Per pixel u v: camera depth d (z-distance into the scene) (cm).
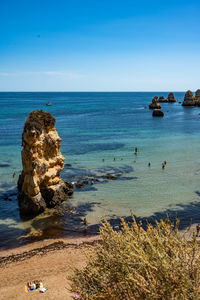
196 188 3388
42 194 2820
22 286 1656
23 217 2647
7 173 4019
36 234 2333
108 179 3716
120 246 853
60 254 2023
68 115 13375
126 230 914
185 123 10394
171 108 17700
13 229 2409
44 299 1517
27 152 2653
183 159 4809
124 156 5056
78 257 1969
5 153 5375
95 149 5728
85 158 4903
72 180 3653
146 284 738
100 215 2678
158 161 4675
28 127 2639
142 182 3597
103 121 11006
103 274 841
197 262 738
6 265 1894
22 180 3170
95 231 2377
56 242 2202
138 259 797
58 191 2941
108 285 815
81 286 890
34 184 2634
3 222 2534
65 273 1780
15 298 1541
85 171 4081
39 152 2741
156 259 778
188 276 718
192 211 2758
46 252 2058
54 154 2988
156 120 11388
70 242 2200
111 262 845
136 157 4975
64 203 2952
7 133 7900
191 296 684
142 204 2923
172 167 4300
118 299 791
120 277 789
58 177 3092
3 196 3139
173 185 3491
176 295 695
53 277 1742
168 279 712
